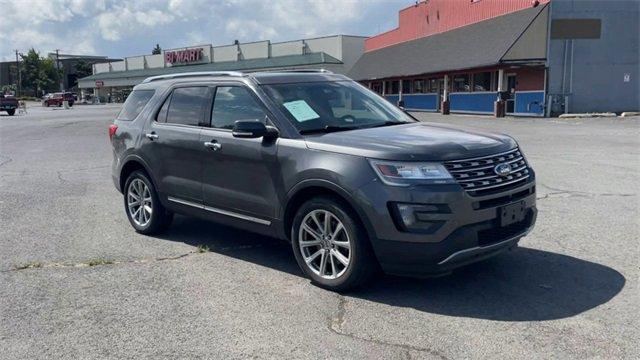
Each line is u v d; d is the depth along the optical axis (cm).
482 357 377
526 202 493
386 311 455
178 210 651
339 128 543
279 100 561
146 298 495
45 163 1433
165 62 8125
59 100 7656
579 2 2877
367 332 419
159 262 595
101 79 9019
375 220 453
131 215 722
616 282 504
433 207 440
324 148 495
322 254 505
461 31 3744
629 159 1257
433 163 451
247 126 519
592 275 523
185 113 641
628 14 2909
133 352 397
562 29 2883
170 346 405
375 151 465
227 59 7256
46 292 514
